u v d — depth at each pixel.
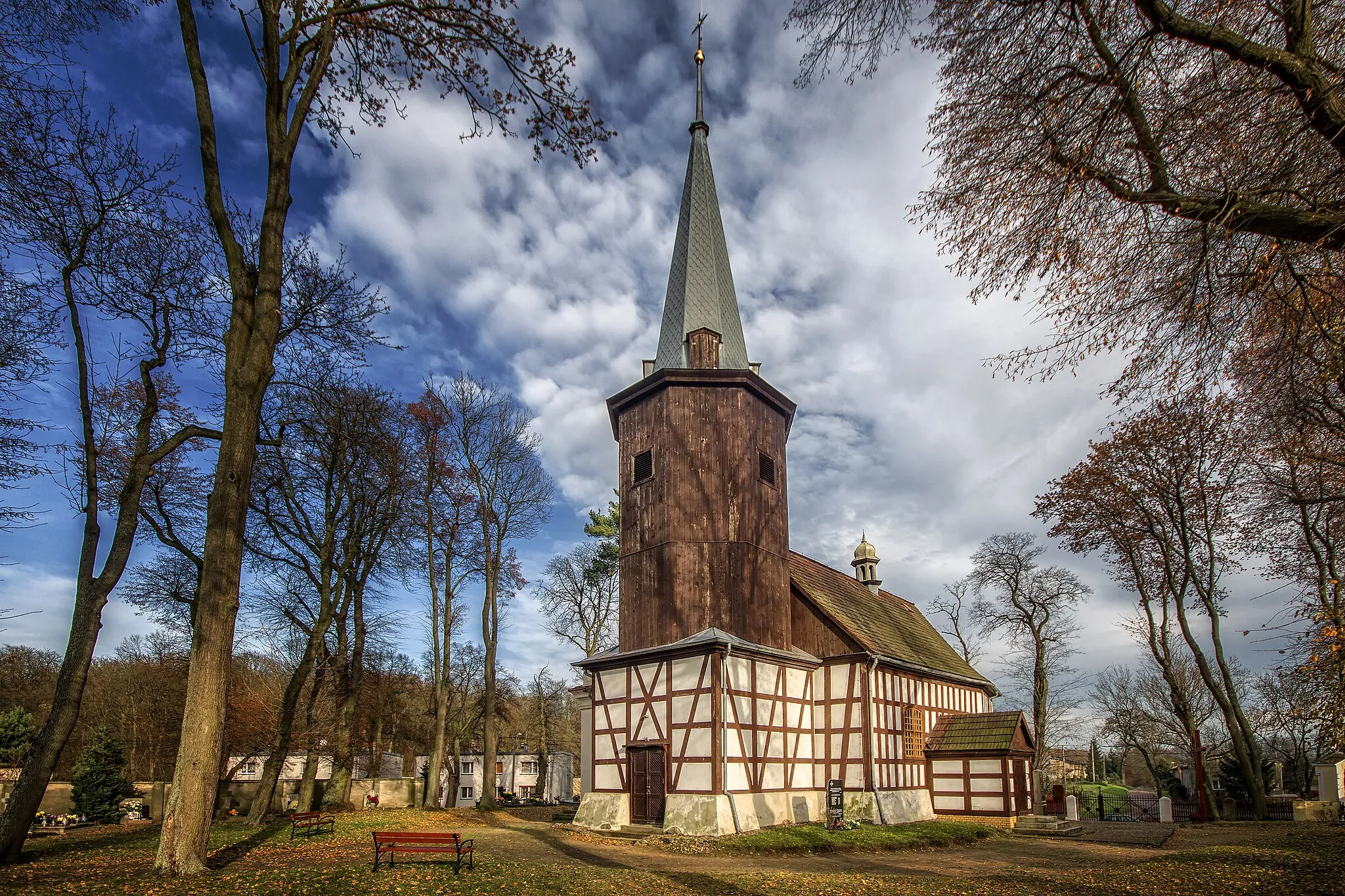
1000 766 25.34
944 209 9.98
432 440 28.11
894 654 26.27
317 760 23.31
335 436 19.14
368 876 11.13
